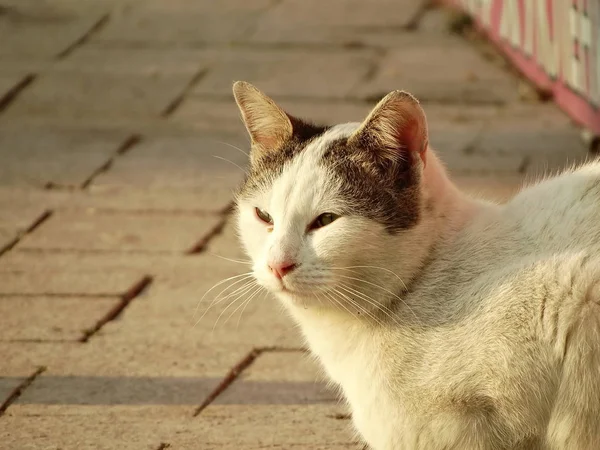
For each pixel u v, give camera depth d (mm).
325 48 11977
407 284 4980
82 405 5879
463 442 4719
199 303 7117
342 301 4969
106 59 11820
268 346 6547
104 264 7695
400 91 4926
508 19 11375
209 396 5980
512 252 4938
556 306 4625
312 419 5715
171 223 8352
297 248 4949
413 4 13352
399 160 5031
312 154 5133
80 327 6801
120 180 9109
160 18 13086
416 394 4789
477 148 9383
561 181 5188
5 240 8086
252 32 12547
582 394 4574
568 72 9930
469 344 4719
